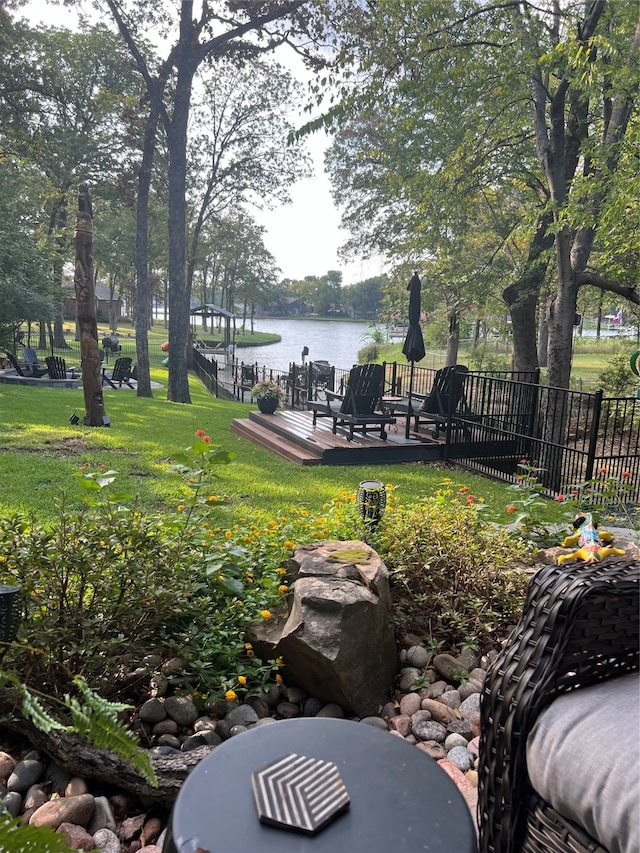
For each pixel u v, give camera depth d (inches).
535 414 385.7
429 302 706.8
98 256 1644.9
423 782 47.8
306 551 133.3
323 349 2353.6
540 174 562.9
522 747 58.6
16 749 95.7
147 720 97.6
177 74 732.7
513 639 63.8
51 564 97.9
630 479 325.7
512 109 501.0
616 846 48.0
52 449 345.4
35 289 805.2
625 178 354.9
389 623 121.7
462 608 139.2
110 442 374.3
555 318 438.9
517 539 170.6
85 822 78.9
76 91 1120.2
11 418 442.9
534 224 529.0
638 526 199.8
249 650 113.8
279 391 503.8
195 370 1268.5
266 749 51.6
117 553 107.3
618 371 717.3
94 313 428.8
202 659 106.2
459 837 42.2
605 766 51.1
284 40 717.3
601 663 62.5
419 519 161.2
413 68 448.1
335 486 303.0
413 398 501.4
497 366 923.4
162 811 83.0
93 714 39.5
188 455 144.3
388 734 54.5
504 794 59.9
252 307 3088.1
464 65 452.1
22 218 1119.0
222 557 124.6
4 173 1077.1
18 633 90.2
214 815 43.6
